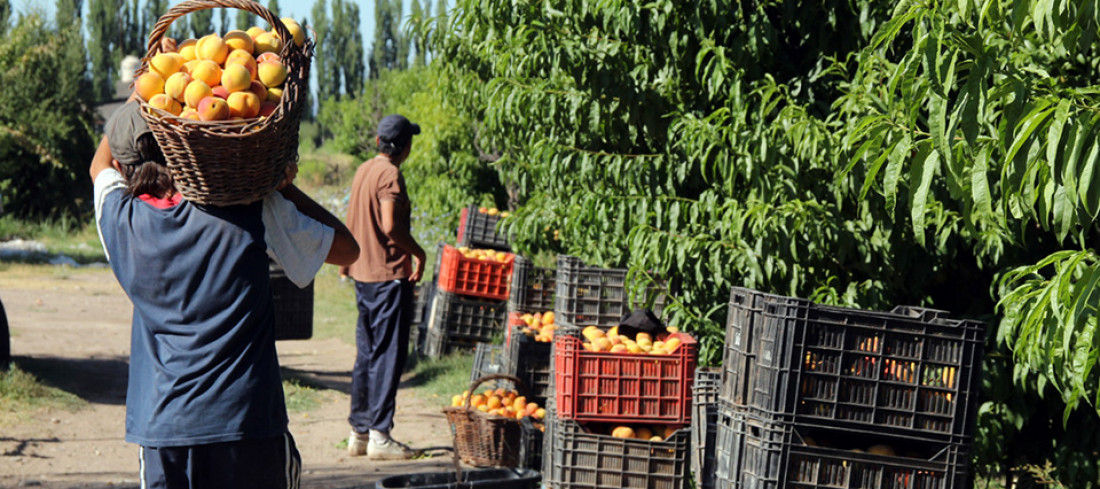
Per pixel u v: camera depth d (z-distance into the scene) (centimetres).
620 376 497
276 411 292
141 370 290
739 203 552
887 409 375
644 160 598
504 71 627
